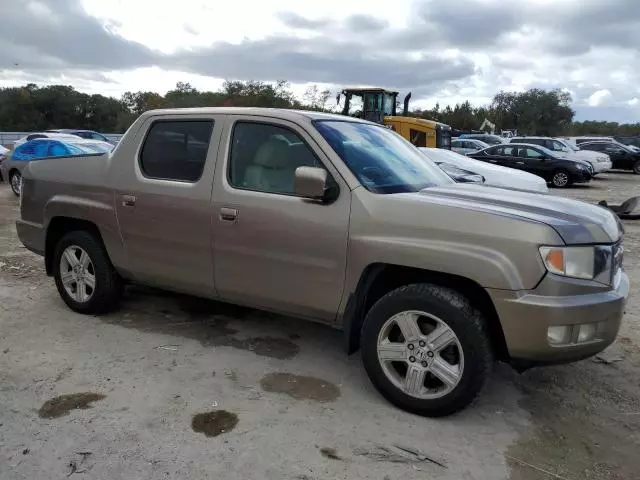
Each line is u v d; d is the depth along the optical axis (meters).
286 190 3.82
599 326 3.17
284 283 3.83
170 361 4.13
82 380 3.79
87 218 4.79
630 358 4.45
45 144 14.28
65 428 3.20
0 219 10.65
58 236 5.25
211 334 4.69
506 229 3.12
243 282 4.02
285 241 3.75
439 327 3.31
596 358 4.44
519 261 3.07
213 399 3.58
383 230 3.41
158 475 2.80
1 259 7.14
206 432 3.20
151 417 3.34
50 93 82.12
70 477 2.78
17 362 4.06
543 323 3.04
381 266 3.51
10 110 80.44
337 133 3.94
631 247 8.84
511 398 3.76
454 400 3.30
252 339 4.61
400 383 3.49
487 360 3.22
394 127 20.28
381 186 3.68
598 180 24.16
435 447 3.13
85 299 5.00
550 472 2.96
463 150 27.03
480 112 69.50
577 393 3.86
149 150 4.50
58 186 5.00
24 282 6.10
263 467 2.89
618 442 3.27
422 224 3.31
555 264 3.05
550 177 20.55
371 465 2.94
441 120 65.62
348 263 3.54
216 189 4.05
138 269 4.59
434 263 3.24
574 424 3.45
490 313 3.29
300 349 4.44
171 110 4.46
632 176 26.56
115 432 3.17
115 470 2.84
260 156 3.96
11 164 14.44
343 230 3.54
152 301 5.48
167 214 4.28
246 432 3.21
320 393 3.71
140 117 4.63
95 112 85.38
